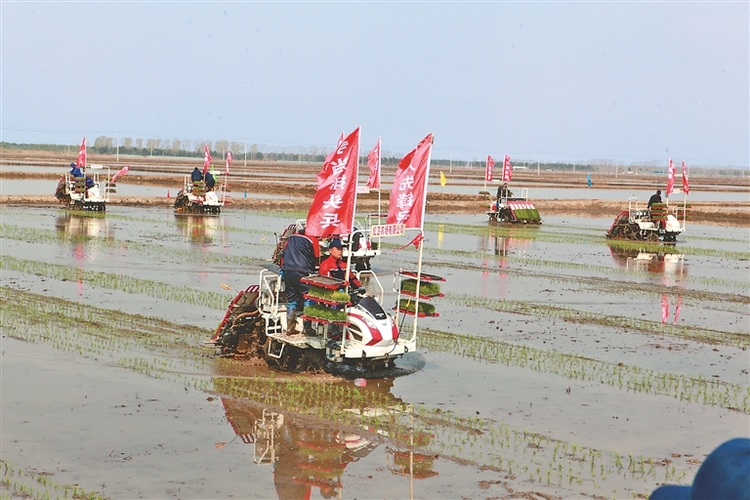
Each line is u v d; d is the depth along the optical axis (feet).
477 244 203.00
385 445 61.21
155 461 57.41
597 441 62.80
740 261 183.93
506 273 153.07
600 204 377.50
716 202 415.03
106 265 146.72
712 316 115.65
